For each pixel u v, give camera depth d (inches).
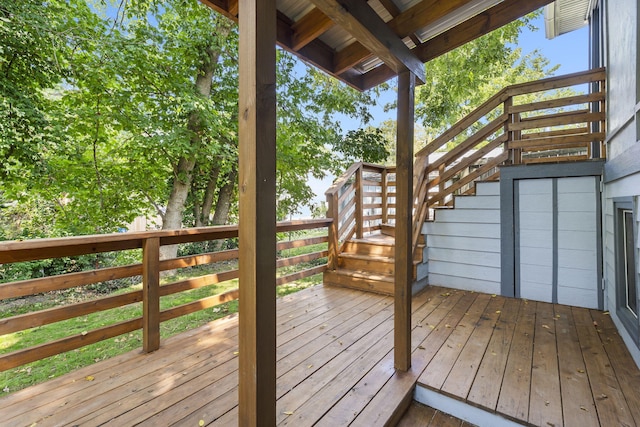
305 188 326.3
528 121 139.6
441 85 319.0
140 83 214.7
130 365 77.6
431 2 68.3
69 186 213.3
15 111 160.6
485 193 144.5
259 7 37.6
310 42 81.7
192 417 58.1
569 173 126.0
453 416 66.0
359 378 71.7
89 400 63.1
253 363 39.0
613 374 72.4
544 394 65.1
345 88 286.7
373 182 213.3
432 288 152.6
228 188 320.8
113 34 193.3
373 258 154.1
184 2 209.3
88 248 76.3
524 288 135.9
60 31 177.3
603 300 120.3
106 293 196.9
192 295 175.6
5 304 177.0
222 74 259.9
